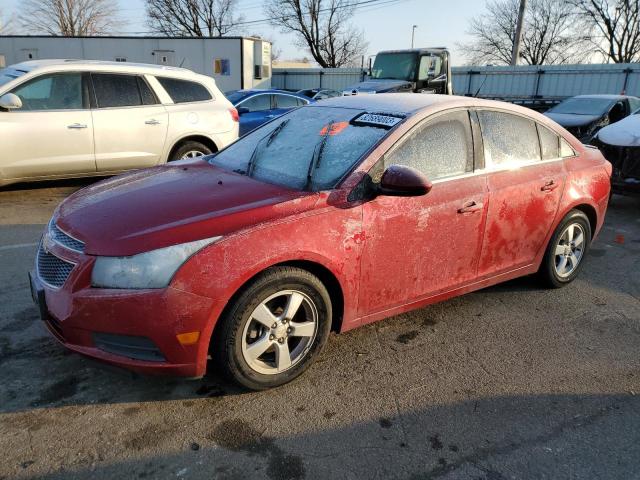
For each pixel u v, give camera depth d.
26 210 6.58
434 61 13.85
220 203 2.90
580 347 3.64
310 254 2.84
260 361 2.96
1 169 6.51
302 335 3.00
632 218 7.34
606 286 4.75
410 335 3.73
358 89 12.98
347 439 2.64
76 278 2.60
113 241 2.60
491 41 49.69
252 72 22.03
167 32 48.59
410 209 3.23
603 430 2.78
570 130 11.62
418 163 3.36
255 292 2.72
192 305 2.55
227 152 4.07
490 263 3.86
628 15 42.28
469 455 2.56
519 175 3.88
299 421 2.76
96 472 2.36
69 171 6.98
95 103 7.06
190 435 2.62
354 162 3.18
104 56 21.72
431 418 2.82
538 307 4.25
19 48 21.67
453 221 3.47
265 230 2.72
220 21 47.75
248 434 2.64
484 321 3.98
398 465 2.48
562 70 22.55
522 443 2.66
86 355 2.64
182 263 2.55
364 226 3.05
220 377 3.11
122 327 2.54
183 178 3.46
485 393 3.06
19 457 2.43
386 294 3.30
